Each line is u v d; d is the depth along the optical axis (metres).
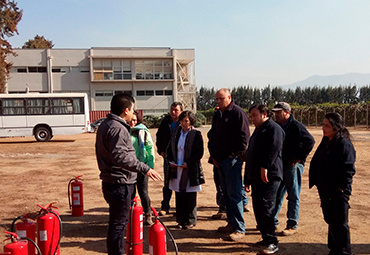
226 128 5.20
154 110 44.41
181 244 5.07
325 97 88.50
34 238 4.21
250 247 4.95
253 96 91.69
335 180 4.16
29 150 18.17
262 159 4.75
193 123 5.77
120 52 43.12
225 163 5.25
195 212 5.86
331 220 4.28
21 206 7.28
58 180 10.23
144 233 5.56
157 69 44.47
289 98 92.44
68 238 5.39
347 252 4.20
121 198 4.00
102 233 5.63
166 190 6.61
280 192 5.59
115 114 4.03
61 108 22.83
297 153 5.32
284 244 5.02
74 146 20.16
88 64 42.56
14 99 22.38
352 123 37.41
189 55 45.03
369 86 87.56
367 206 6.98
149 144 5.62
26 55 41.03
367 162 12.55
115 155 3.80
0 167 12.62
